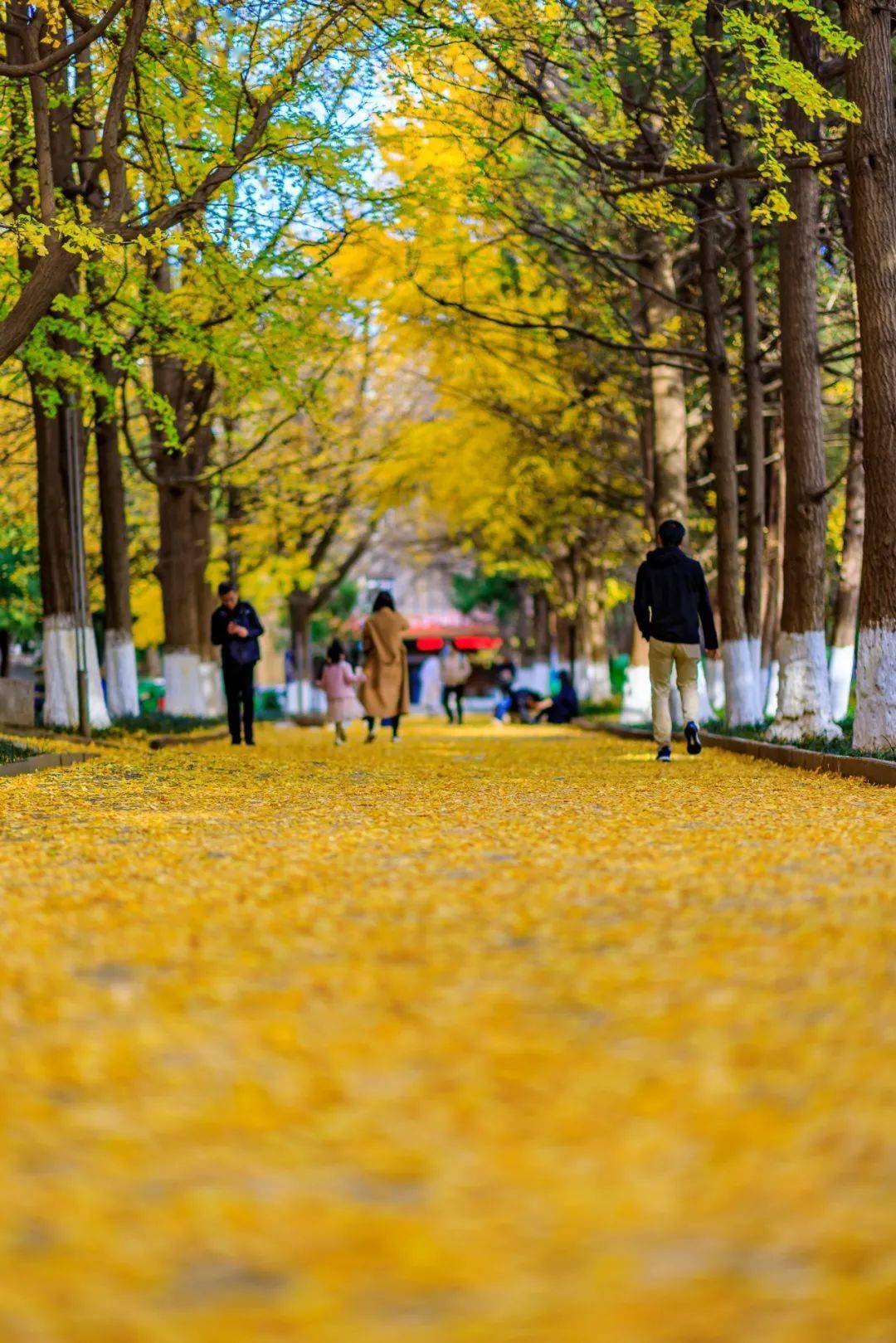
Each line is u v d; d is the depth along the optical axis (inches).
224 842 382.9
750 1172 141.7
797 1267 122.3
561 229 1019.3
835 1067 171.3
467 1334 110.5
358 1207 134.6
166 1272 121.9
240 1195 137.6
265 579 1808.6
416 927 253.8
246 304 874.1
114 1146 151.3
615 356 1221.7
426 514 1870.1
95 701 942.4
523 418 1334.9
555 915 262.7
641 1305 115.2
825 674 791.1
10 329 642.2
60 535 928.9
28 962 230.5
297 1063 176.1
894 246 665.6
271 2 755.4
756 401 1019.3
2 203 912.9
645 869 319.3
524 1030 186.2
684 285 1180.5
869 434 661.3
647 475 1238.3
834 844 362.9
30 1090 169.2
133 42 665.0
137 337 876.0
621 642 2960.1
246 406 1242.0
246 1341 109.3
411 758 822.5
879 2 672.4
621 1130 152.8
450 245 1018.1
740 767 694.5
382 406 1658.5
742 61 845.8
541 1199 135.7
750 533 1034.1
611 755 846.5
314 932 250.8
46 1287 119.0
